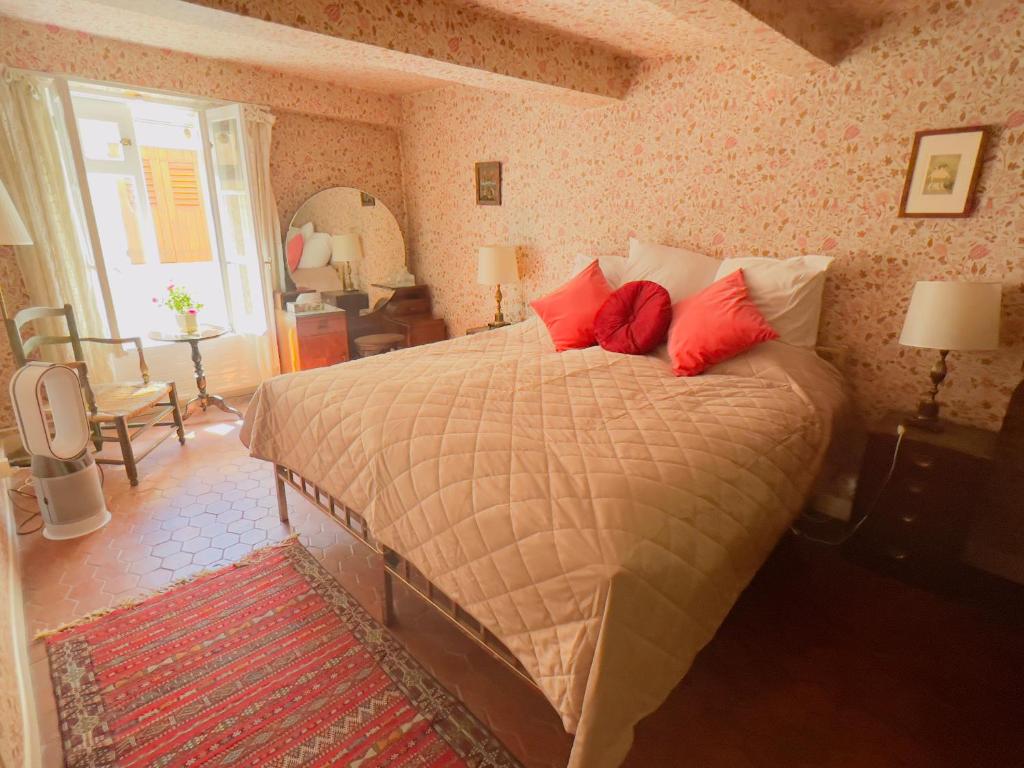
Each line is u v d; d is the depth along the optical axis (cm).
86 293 341
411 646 185
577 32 264
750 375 225
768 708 162
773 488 161
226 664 176
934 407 216
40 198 315
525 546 129
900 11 217
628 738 117
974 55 204
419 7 223
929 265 227
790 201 262
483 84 273
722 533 138
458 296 470
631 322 262
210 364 423
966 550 205
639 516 128
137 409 290
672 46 280
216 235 418
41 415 220
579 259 339
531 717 158
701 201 295
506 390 204
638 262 304
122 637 186
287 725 155
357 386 210
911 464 211
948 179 215
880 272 240
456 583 143
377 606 203
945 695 167
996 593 206
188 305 367
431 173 459
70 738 150
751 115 267
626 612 115
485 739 150
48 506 240
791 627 195
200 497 280
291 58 354
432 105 438
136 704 161
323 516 264
